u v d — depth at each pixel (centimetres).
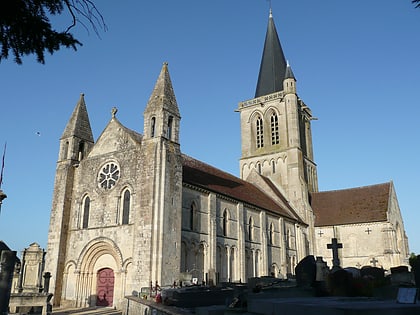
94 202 4166
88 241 4003
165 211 3581
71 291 3938
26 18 749
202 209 4238
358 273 1977
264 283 2784
